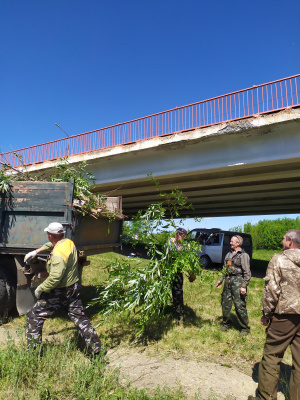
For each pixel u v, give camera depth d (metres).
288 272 2.69
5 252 4.47
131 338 4.27
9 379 2.77
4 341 3.80
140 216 4.65
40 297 3.37
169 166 14.50
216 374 3.33
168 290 4.25
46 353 3.22
